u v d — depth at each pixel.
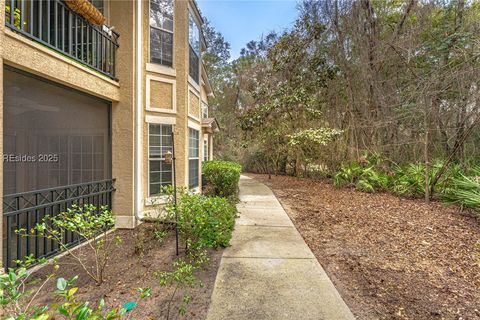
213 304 2.64
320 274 3.28
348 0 11.70
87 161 4.85
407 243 4.34
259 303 2.66
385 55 10.59
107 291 2.92
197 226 3.70
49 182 4.27
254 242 4.40
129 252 4.01
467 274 3.30
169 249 4.08
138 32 5.33
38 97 4.04
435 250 4.04
